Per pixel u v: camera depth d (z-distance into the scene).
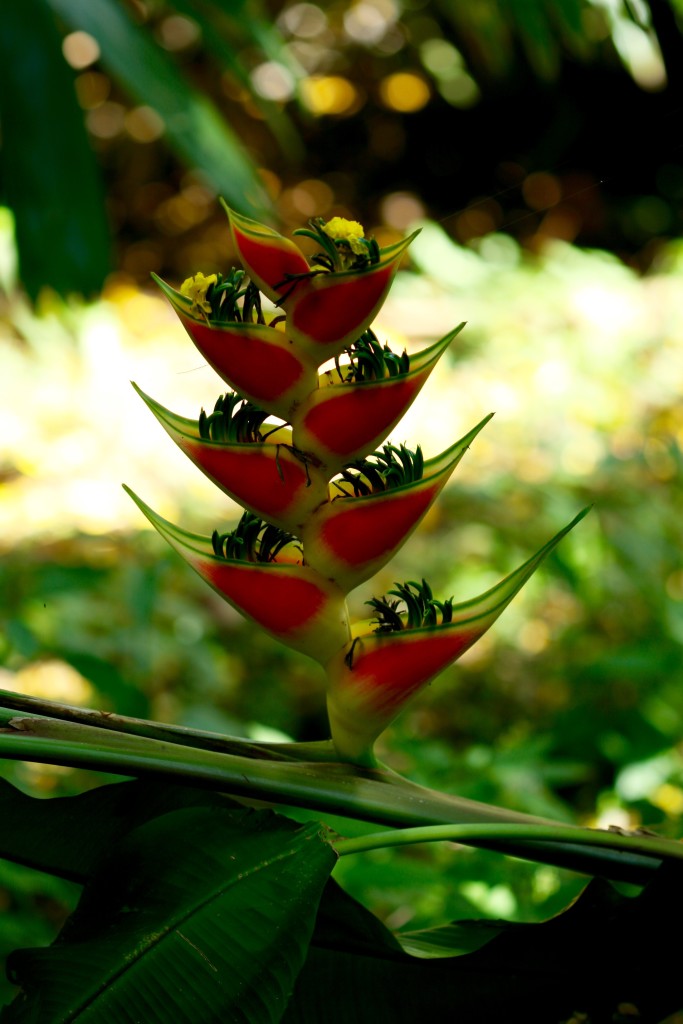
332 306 2.08
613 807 4.39
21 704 2.14
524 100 11.56
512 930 2.18
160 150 12.15
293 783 2.13
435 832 2.11
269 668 5.89
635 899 2.17
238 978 2.06
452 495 6.60
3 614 4.50
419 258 9.00
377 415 2.10
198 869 2.10
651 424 7.13
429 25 11.34
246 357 2.09
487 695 5.65
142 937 2.08
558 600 5.94
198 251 12.34
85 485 7.13
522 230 12.32
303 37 12.09
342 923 2.17
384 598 2.14
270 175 12.38
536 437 7.17
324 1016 2.19
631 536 5.65
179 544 2.13
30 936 3.20
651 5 2.50
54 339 8.17
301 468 2.11
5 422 7.79
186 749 2.12
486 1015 2.20
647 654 4.75
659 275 9.27
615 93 9.03
